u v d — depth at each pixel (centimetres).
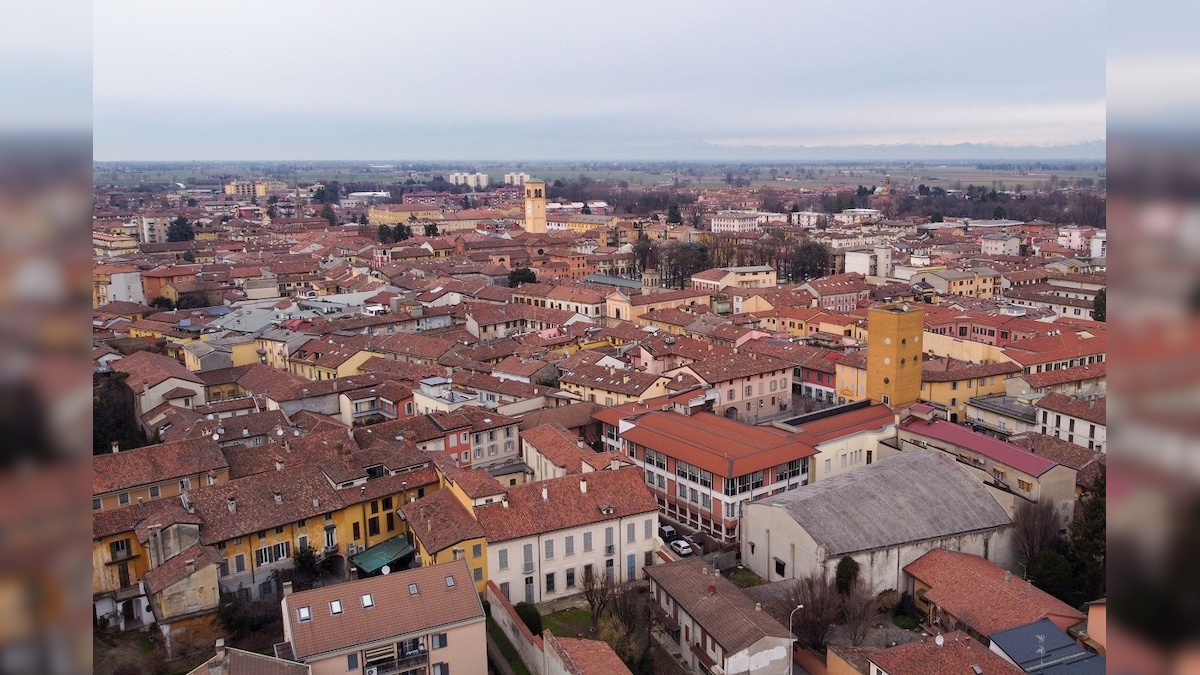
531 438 11781
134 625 8469
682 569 8681
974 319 18862
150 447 10206
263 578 8875
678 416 12312
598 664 6756
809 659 7800
